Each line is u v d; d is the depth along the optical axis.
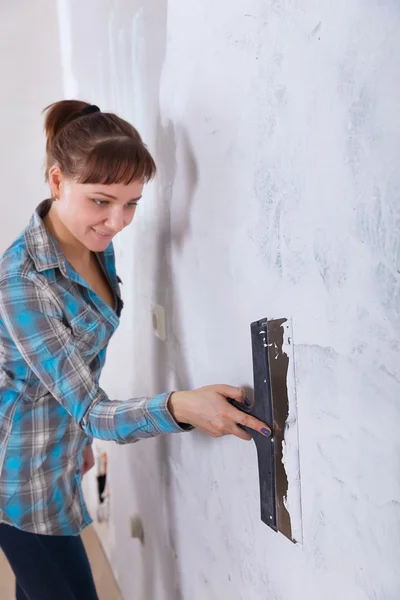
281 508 0.89
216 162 1.02
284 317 0.83
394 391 0.62
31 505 1.27
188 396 0.99
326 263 0.72
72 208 1.07
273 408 0.88
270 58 0.81
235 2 0.89
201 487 1.25
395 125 0.58
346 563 0.75
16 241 1.15
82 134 1.04
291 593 0.91
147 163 1.06
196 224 1.14
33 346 1.07
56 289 1.13
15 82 2.45
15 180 2.53
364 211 0.64
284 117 0.79
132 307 1.71
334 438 0.74
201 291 1.15
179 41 1.13
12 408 1.22
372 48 0.60
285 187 0.80
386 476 0.65
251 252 0.92
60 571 1.30
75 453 1.33
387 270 0.61
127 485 1.93
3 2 2.38
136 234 1.59
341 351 0.71
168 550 1.55
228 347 1.05
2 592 2.06
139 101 1.45
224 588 1.19
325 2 0.67
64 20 2.33
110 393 2.18
